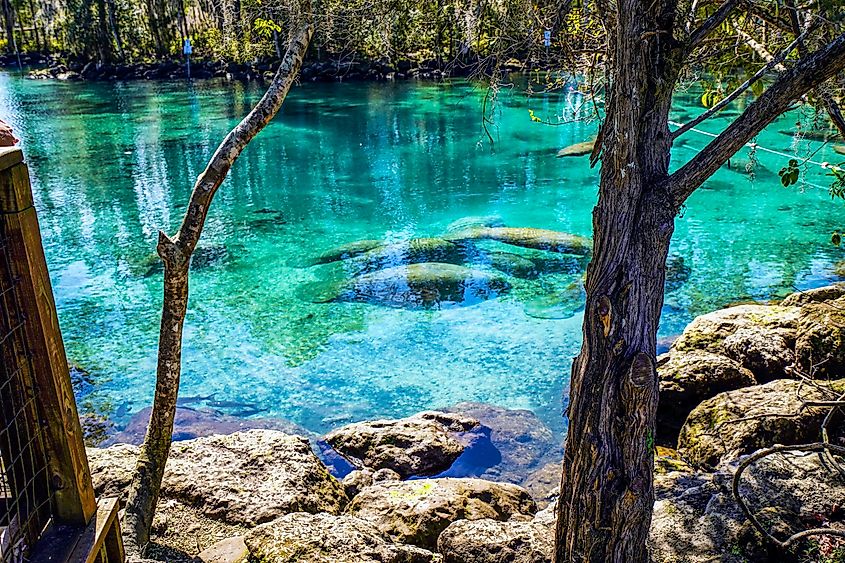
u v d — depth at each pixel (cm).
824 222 1481
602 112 1061
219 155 467
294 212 1662
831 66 313
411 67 3659
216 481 611
